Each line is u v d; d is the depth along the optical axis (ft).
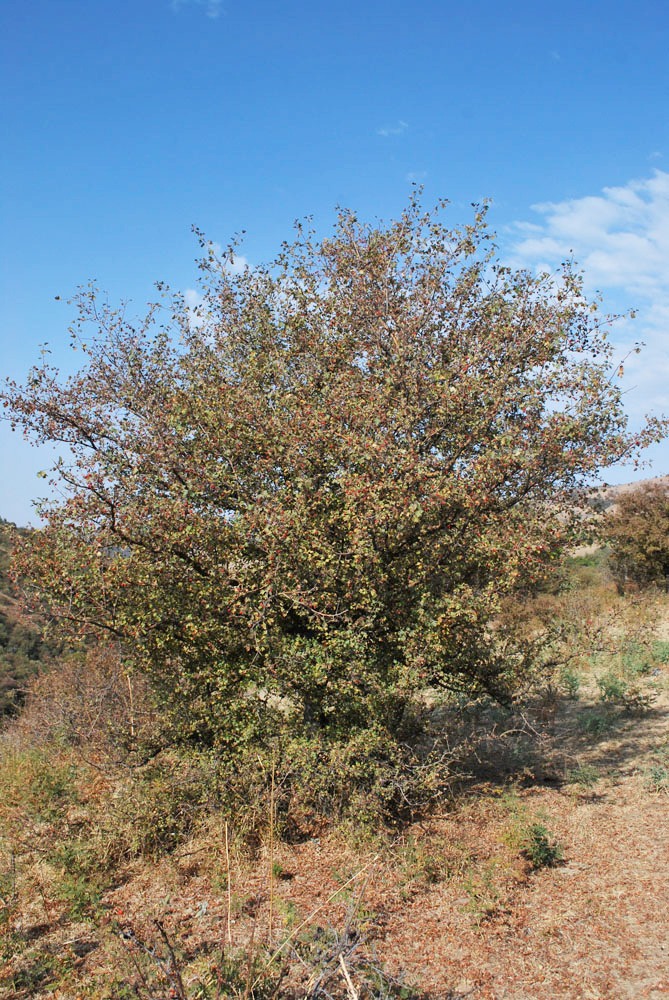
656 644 42.01
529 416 22.79
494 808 23.03
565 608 44.80
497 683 25.52
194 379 24.88
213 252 27.71
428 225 26.78
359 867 19.62
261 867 20.31
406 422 21.62
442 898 18.02
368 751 20.94
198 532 21.58
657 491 68.18
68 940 17.12
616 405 23.86
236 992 13.15
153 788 22.85
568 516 24.76
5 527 22.75
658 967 14.57
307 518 21.36
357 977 14.05
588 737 30.32
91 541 21.97
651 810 22.38
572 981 14.43
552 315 24.89
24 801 25.62
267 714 22.22
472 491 21.58
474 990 14.39
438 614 21.42
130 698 29.96
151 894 19.26
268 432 22.56
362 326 26.22
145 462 22.82
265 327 26.17
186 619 22.16
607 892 17.70
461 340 25.48
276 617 22.85
